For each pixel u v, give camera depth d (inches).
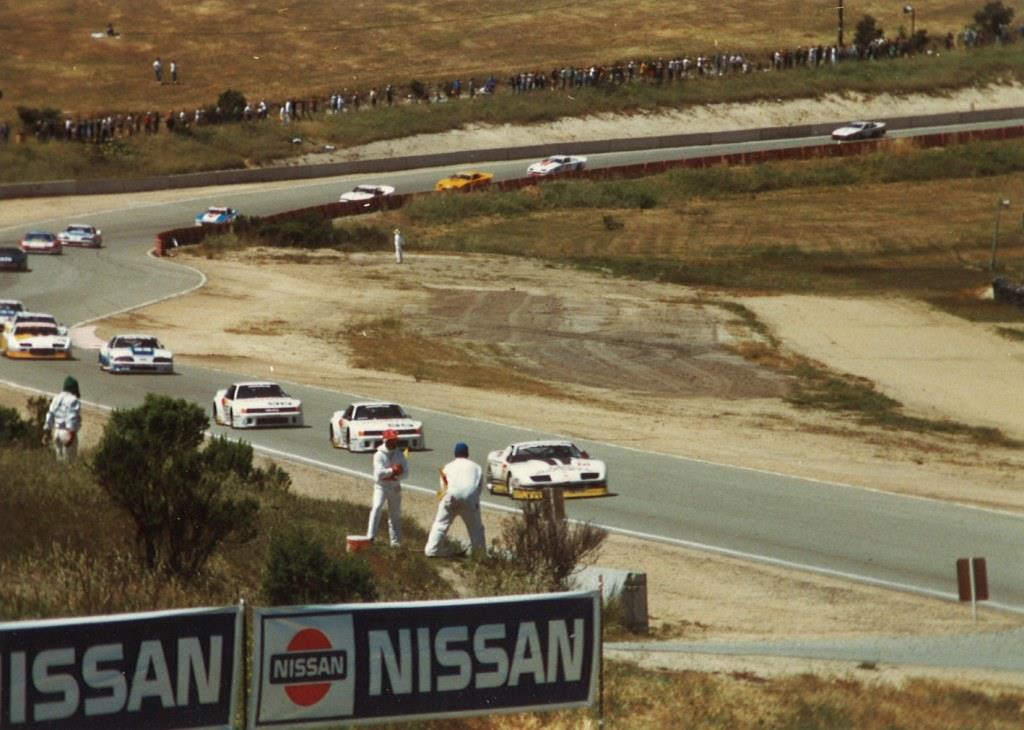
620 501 4803.2
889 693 2455.7
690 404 7283.5
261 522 3326.8
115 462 2664.9
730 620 3368.6
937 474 5654.5
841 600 3629.4
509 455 4864.7
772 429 6653.5
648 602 3528.5
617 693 2223.2
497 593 3093.0
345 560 2632.9
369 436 5467.5
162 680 1592.0
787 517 4643.2
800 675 2588.6
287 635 1651.1
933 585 3818.9
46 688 1545.3
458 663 1724.9
